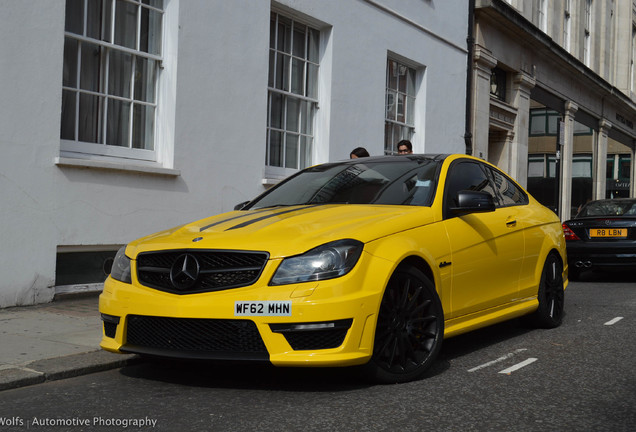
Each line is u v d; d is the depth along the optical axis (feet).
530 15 66.18
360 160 19.60
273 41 34.45
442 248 15.49
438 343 14.71
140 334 13.92
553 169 74.95
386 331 13.75
